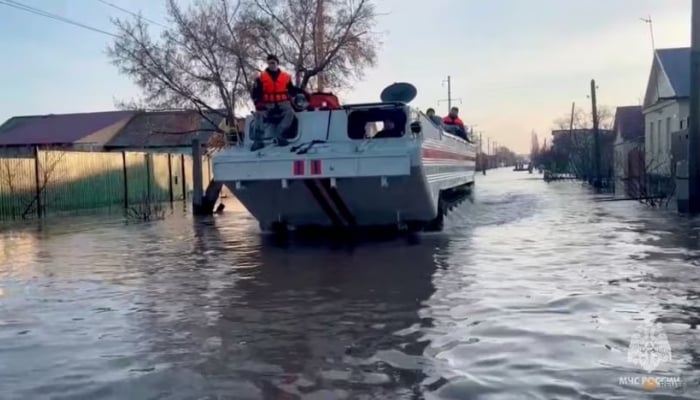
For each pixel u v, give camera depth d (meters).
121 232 15.80
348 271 9.03
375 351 5.27
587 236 12.31
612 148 46.78
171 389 4.52
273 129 12.23
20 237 14.91
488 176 71.06
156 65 20.84
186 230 15.98
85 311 6.97
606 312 6.27
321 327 6.05
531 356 4.98
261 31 21.45
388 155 11.20
